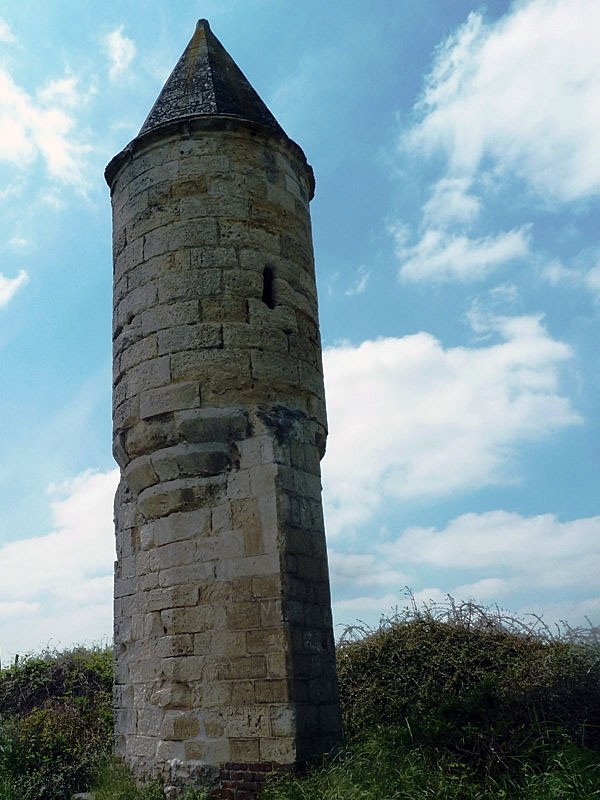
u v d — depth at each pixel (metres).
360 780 6.65
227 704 7.77
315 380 9.65
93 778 10.76
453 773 6.98
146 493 8.97
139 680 8.60
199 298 9.09
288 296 9.59
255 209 9.68
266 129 10.05
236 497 8.45
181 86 10.62
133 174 10.13
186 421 8.66
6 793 11.01
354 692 12.73
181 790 7.71
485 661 12.55
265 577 7.99
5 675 15.75
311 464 8.95
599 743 7.77
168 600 8.43
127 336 9.53
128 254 9.85
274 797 6.83
